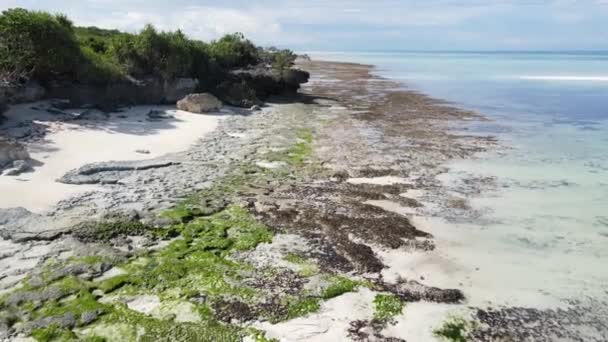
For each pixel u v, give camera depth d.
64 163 17.88
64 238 11.84
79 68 28.45
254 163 19.77
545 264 12.12
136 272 10.64
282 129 27.12
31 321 8.79
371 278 10.99
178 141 22.75
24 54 25.45
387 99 42.38
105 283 10.10
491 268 11.80
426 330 9.21
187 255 11.55
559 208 15.81
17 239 11.57
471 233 13.76
